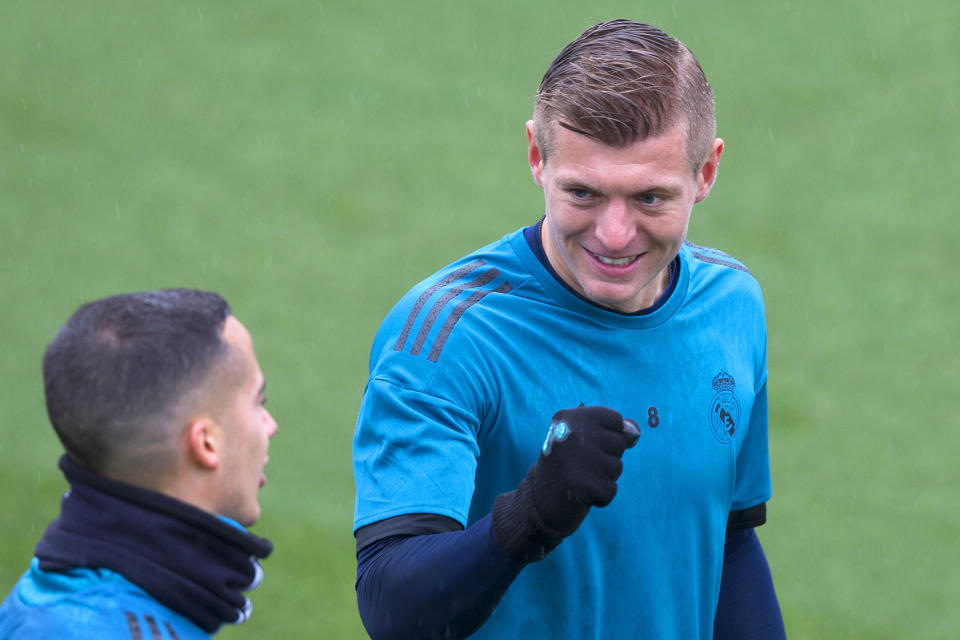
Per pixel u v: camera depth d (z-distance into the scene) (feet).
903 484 50.70
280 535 45.68
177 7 98.07
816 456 52.75
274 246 70.13
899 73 90.12
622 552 19.33
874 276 67.51
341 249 70.18
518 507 15.65
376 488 17.97
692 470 19.88
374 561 17.22
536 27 98.22
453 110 86.74
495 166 79.92
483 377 18.62
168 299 15.14
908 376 58.59
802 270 68.23
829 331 62.44
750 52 93.81
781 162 79.71
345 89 88.74
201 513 14.35
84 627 13.46
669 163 17.56
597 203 17.88
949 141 81.30
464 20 98.78
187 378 14.51
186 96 86.43
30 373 56.08
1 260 66.39
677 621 20.13
